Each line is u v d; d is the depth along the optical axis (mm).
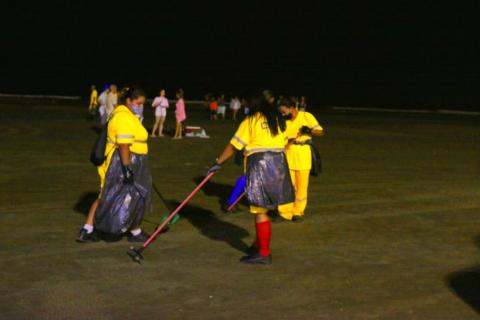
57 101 50688
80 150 17703
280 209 9289
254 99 7219
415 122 35625
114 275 6598
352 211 10039
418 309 5738
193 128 23719
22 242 7801
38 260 7066
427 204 10703
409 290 6258
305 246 7895
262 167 7074
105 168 7852
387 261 7258
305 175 9234
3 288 6145
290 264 7098
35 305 5711
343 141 22812
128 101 7863
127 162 7633
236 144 7207
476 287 6371
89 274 6613
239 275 6668
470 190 12195
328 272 6812
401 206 10500
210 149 19031
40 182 12242
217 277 6594
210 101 35219
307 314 5582
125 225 7758
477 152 19500
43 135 22156
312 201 10852
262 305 5797
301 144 9234
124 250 7551
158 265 6973
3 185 11852
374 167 15539
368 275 6723
